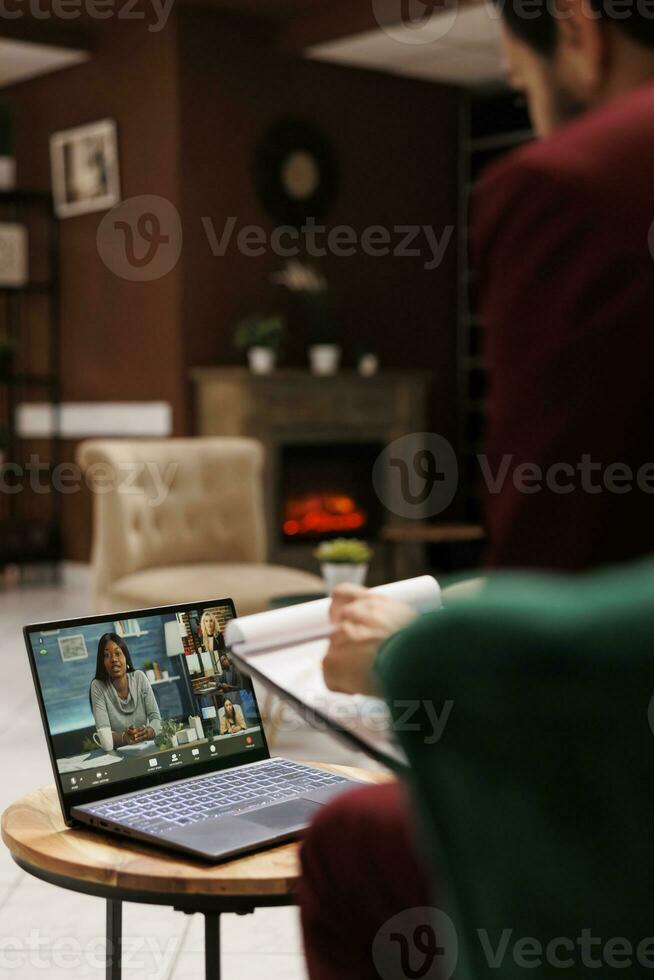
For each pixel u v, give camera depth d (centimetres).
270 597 420
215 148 699
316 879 98
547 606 45
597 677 44
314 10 688
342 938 97
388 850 91
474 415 811
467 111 804
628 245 57
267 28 714
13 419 785
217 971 140
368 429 727
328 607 118
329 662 97
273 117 720
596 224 57
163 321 702
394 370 776
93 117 733
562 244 58
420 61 740
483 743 48
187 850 129
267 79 716
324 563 384
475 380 810
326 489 718
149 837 133
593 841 47
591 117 62
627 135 59
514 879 50
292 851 132
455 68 757
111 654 149
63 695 144
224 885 123
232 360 713
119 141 718
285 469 699
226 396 679
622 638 44
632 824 46
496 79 782
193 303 697
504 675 45
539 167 60
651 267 57
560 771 46
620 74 66
